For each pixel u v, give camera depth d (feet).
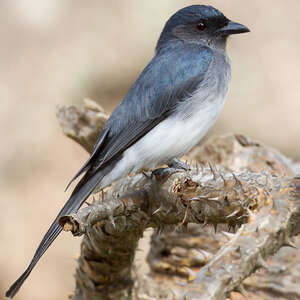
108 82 63.52
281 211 15.99
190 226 28.04
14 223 49.52
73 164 55.57
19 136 57.06
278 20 68.18
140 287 26.13
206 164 31.94
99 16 67.77
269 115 59.82
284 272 26.18
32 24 67.21
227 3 69.56
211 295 13.94
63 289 45.62
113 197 21.30
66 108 32.45
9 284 45.57
